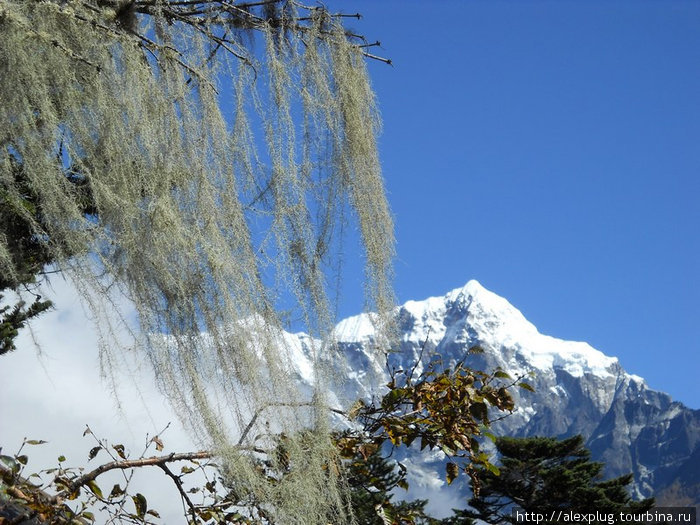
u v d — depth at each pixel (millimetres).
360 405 4668
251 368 4117
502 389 4922
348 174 4844
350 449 4660
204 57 4648
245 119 4598
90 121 4355
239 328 4164
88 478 4207
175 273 4203
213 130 4492
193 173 4414
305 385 4289
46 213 4133
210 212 4379
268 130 4652
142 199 4422
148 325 4086
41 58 4223
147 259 4180
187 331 4129
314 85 4895
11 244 4500
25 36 4098
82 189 4477
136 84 4402
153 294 4160
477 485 4730
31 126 4125
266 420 4113
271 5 4848
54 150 4195
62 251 4133
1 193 4219
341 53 4984
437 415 4812
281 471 4254
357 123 4926
